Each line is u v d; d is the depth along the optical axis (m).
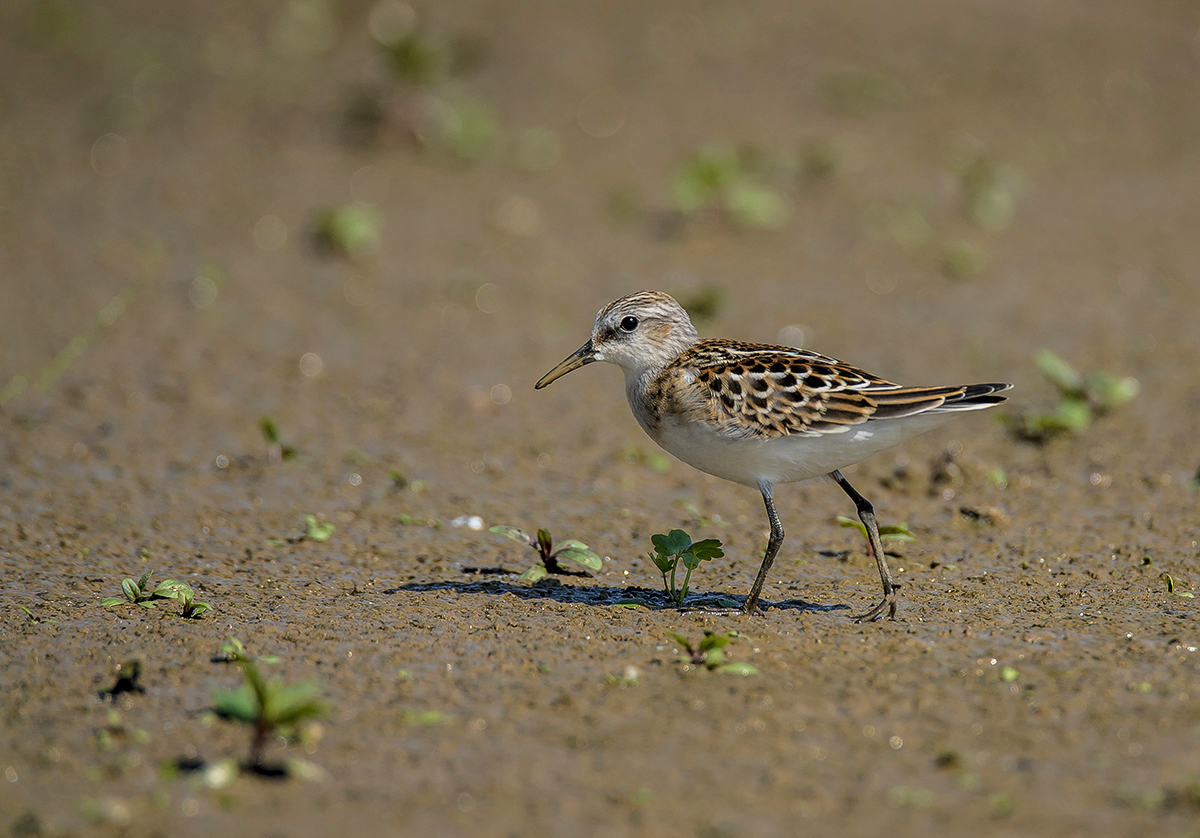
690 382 10.44
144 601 10.49
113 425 15.38
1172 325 18.81
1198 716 8.20
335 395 16.64
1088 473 14.03
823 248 22.27
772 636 9.65
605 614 10.24
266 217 22.84
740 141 26.25
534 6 32.62
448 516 13.11
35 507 12.98
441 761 7.70
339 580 11.24
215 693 7.77
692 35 31.25
